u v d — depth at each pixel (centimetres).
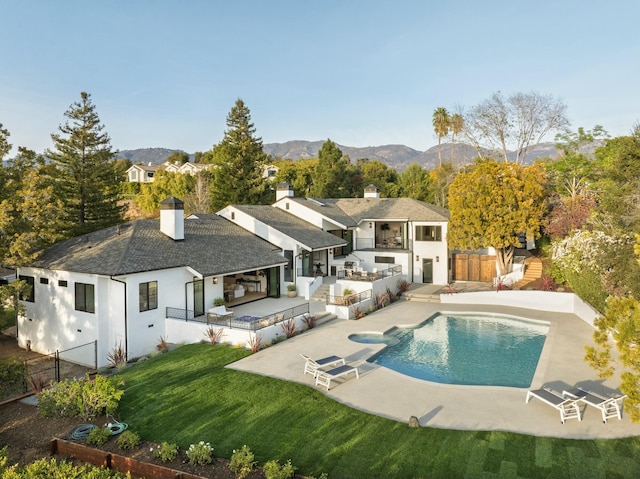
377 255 3841
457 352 2119
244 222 3444
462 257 3819
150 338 2228
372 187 4631
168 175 7025
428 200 7094
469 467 1085
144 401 1525
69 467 895
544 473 1049
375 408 1430
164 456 1162
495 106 5281
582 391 1423
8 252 2220
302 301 2997
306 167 8244
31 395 1688
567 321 2553
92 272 2125
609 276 2258
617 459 1100
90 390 1452
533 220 3011
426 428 1286
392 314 2778
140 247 2380
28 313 2520
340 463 1123
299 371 1762
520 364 1941
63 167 3997
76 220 4056
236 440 1252
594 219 3106
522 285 3262
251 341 2066
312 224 3809
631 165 2498
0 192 2323
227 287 3072
